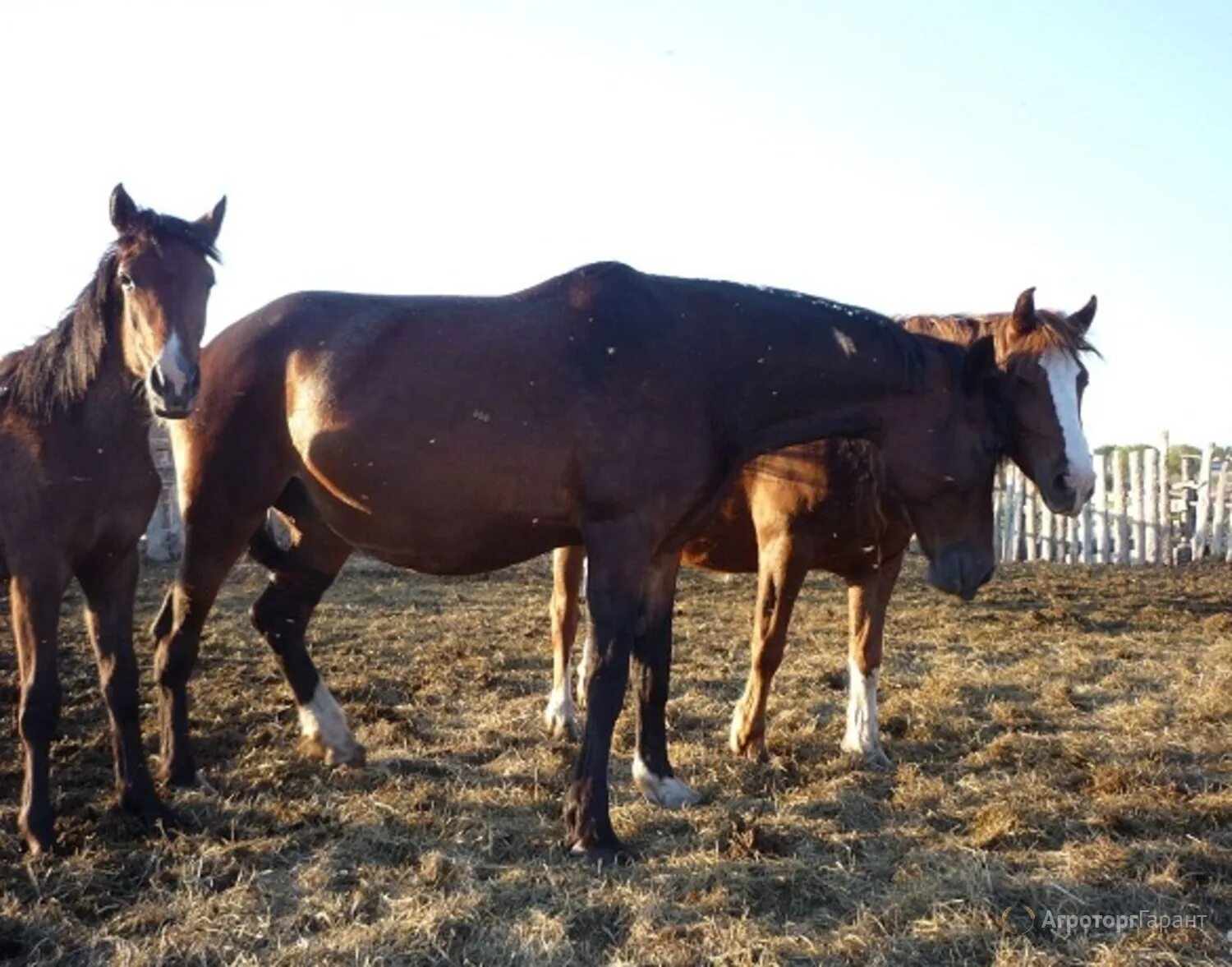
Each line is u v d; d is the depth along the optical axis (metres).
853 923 3.58
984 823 4.37
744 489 5.48
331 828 4.33
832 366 4.61
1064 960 3.31
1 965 3.28
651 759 4.88
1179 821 4.43
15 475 4.05
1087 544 16.23
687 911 3.65
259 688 6.67
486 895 3.71
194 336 3.98
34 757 4.08
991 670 7.57
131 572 4.39
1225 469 16.06
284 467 4.77
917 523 4.88
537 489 4.30
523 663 7.82
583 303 4.45
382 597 11.04
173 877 3.88
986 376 4.76
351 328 4.60
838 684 7.07
